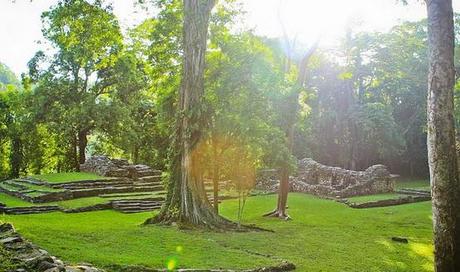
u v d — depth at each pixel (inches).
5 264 322.7
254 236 684.7
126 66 1694.1
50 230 556.7
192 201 725.9
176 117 768.9
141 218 887.7
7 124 1850.4
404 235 767.7
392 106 1989.4
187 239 588.4
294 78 993.5
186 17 773.3
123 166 1384.1
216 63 826.8
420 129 1918.1
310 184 1443.2
